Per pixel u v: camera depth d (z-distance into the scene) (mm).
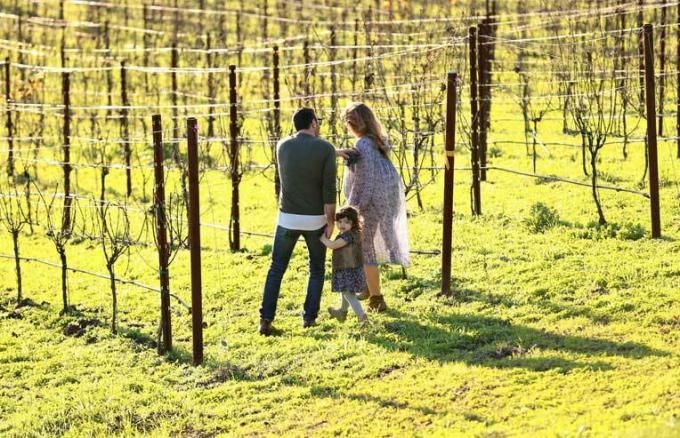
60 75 37156
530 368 11648
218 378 12609
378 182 13758
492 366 11875
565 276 14602
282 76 34625
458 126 23391
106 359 13523
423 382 11680
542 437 9508
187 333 14281
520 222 17844
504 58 35219
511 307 13766
